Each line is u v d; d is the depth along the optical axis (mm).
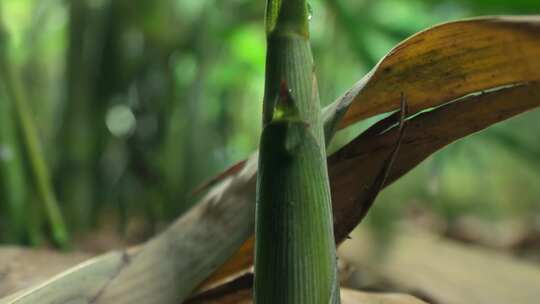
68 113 2045
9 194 1232
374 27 2090
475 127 541
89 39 2092
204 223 580
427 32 500
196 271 571
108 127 2168
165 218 2184
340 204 562
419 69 526
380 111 557
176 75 2266
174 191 2189
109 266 595
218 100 2689
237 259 620
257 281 476
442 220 3219
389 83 536
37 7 2346
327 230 472
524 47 487
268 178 469
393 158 536
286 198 466
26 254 859
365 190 556
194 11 2281
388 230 1689
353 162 559
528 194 3326
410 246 1649
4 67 1214
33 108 2256
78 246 1834
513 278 1386
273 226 468
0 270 785
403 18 2391
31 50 2328
